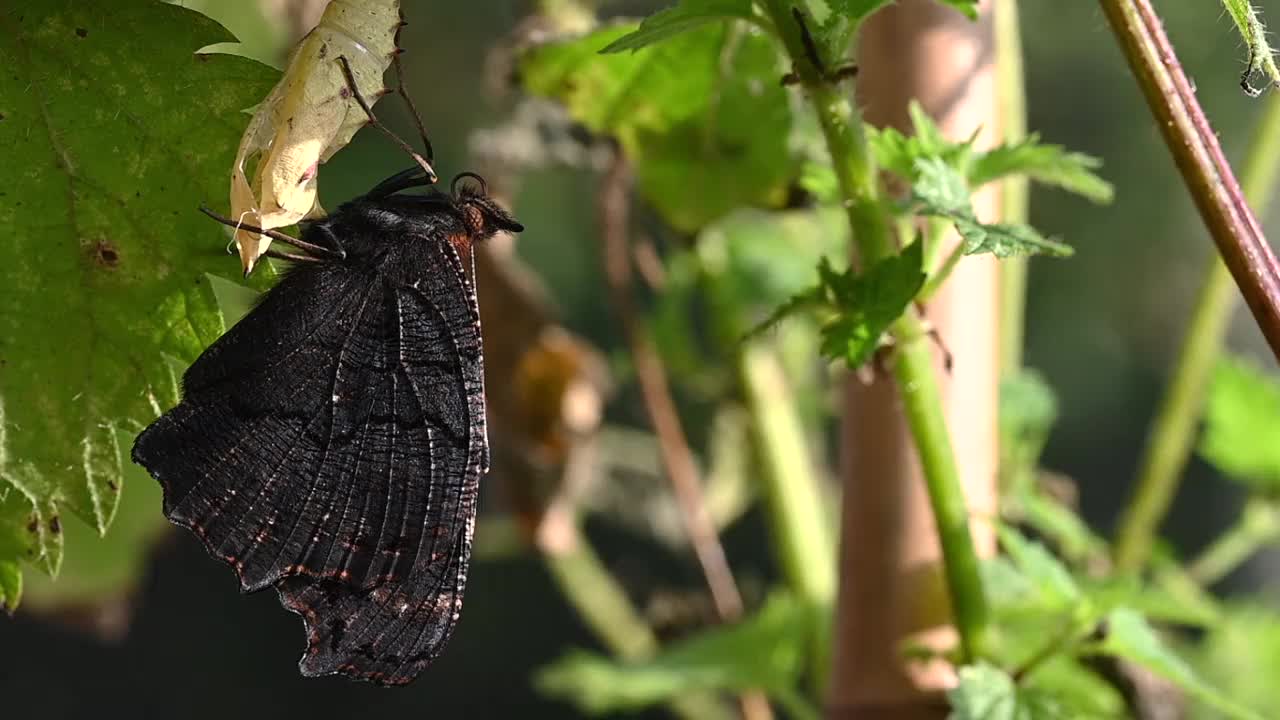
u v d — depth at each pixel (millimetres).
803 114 282
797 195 292
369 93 223
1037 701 240
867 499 248
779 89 279
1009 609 257
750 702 315
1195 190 220
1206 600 316
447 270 239
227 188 233
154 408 235
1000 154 245
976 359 250
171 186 233
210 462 230
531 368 325
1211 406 315
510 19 311
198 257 234
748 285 323
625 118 284
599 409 330
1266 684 316
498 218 243
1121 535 300
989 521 252
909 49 247
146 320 234
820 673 305
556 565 337
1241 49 223
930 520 247
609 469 363
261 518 232
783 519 312
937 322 249
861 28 248
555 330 325
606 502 364
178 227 234
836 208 299
